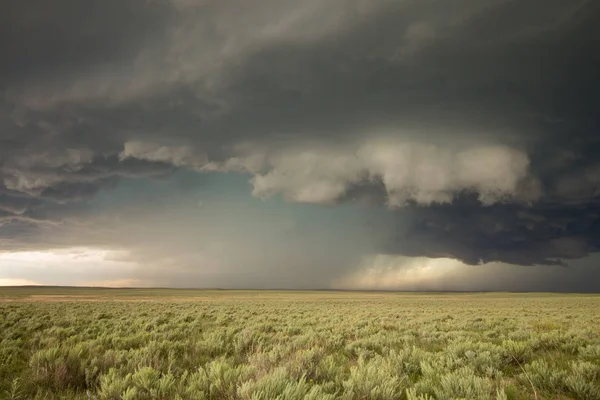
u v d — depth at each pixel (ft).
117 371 20.16
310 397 14.37
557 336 35.50
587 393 17.92
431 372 20.38
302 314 78.84
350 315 75.87
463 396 16.34
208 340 32.22
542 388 19.67
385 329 50.67
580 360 24.85
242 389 14.98
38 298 197.88
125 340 32.50
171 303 135.74
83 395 17.72
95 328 45.47
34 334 40.16
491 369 22.08
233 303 142.00
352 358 29.14
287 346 29.50
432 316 69.92
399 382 18.29
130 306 107.24
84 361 21.85
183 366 24.06
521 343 28.71
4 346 30.81
